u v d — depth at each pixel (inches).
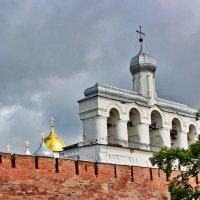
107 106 2429.9
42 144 2657.5
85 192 1715.1
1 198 1507.1
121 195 1818.4
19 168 1569.9
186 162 1600.6
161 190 1952.5
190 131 2847.0
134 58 2736.2
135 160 2417.6
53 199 1625.2
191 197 1571.1
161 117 2652.6
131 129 2586.1
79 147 2386.8
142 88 2682.1
